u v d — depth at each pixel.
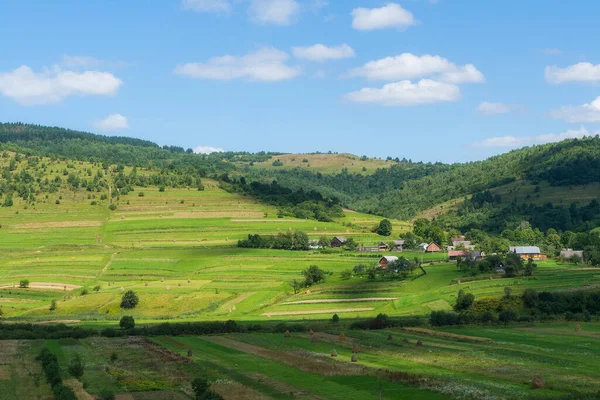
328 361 94.50
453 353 99.31
